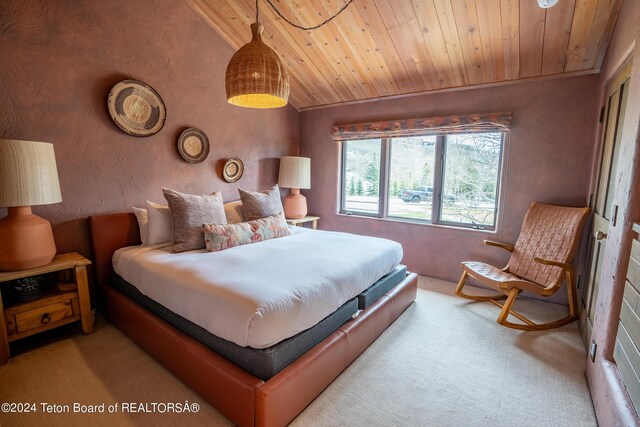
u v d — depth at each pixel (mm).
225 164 3672
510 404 1709
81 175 2607
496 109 3234
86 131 2607
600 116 2623
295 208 4227
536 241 2912
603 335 1659
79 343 2285
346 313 2059
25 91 2285
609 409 1409
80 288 2355
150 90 2941
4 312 2029
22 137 2291
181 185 3314
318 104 4465
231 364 1585
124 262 2477
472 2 2482
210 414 1624
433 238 3746
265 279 1838
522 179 3176
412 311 2832
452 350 2215
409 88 3652
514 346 2271
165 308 2059
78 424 1553
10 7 2188
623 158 1670
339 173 4461
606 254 1830
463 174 3580
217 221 2787
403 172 4008
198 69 3342
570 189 2961
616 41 2234
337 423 1570
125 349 2215
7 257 1999
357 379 1897
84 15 2527
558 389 1827
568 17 2395
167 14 3041
